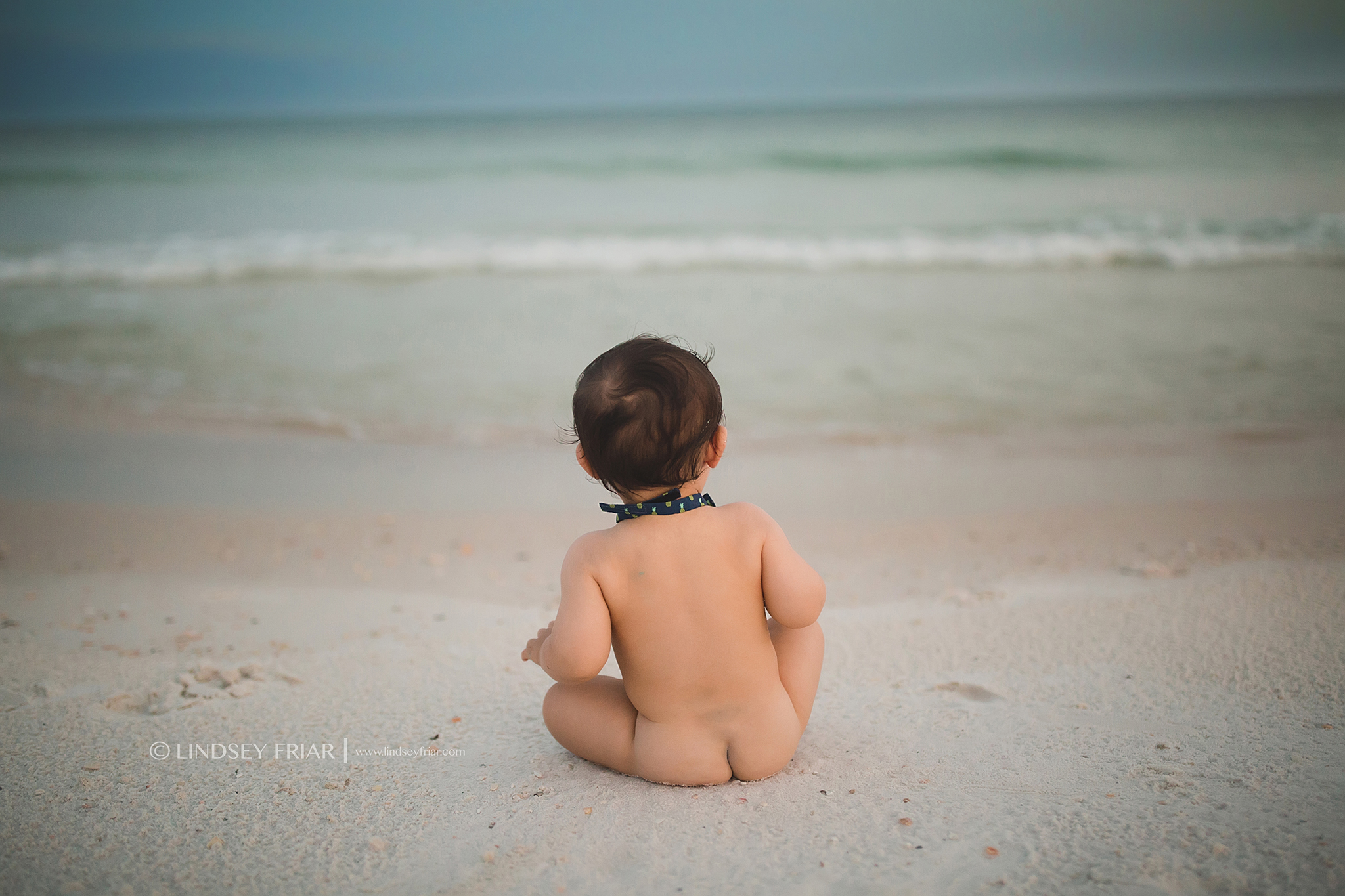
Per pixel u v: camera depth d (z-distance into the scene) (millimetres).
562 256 13445
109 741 2326
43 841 1839
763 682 1954
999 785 1933
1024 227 14672
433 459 6133
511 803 1961
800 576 1903
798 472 5754
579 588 1895
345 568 4340
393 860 1748
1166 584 3463
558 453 6273
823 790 1952
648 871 1668
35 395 7516
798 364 8188
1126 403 6852
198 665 2881
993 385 7445
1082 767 1990
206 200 19797
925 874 1604
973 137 27781
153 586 4035
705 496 1982
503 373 8172
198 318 10172
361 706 2561
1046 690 2508
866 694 2566
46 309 10609
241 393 7602
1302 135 25766
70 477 5742
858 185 19922
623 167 23047
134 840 1844
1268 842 1627
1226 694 2369
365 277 12359
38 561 4418
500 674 2799
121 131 49750
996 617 3213
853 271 12273
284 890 1656
